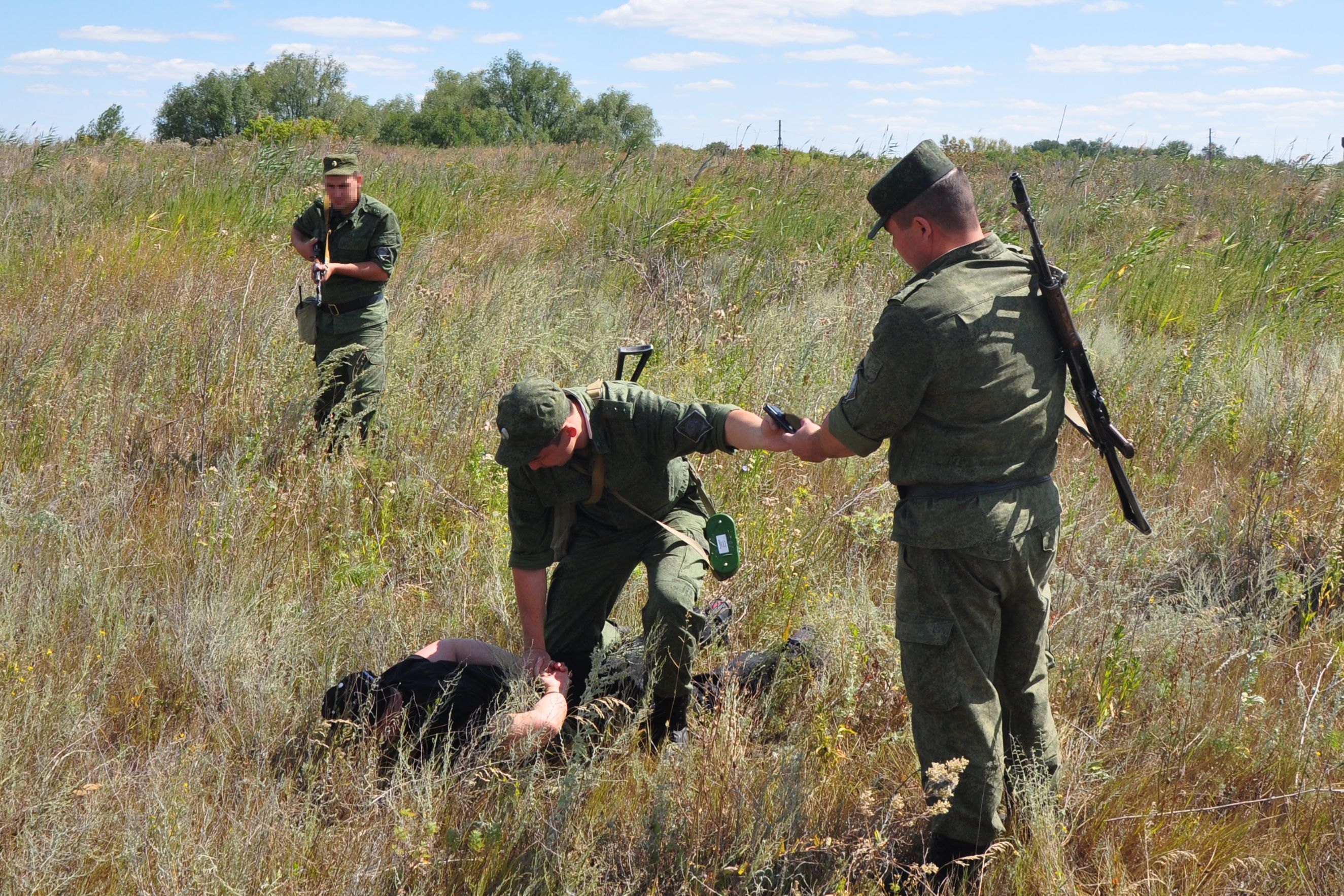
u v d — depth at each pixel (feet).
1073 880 8.69
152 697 10.90
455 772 9.52
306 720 10.66
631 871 8.80
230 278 27.86
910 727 10.78
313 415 18.02
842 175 42.60
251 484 15.79
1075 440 19.45
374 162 44.86
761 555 13.93
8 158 43.06
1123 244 36.32
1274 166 48.73
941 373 8.15
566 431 10.32
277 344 19.77
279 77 321.52
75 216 34.50
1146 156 49.73
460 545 14.64
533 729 9.87
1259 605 13.32
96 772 9.61
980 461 8.35
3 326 21.38
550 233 37.22
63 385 18.44
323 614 12.58
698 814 9.33
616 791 9.93
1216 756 10.64
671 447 10.65
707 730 10.40
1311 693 11.66
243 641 11.66
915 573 8.71
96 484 15.20
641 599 13.52
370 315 19.10
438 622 12.89
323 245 19.12
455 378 19.43
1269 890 8.87
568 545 11.58
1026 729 9.43
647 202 37.65
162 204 36.58
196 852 8.25
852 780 10.20
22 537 13.73
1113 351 24.75
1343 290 32.32
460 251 34.12
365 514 15.24
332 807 9.51
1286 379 21.89
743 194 40.34
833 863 9.05
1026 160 49.06
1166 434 19.10
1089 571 13.61
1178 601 14.03
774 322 23.31
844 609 12.46
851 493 15.64
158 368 19.31
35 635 11.53
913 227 8.68
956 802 8.84
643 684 10.91
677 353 21.58
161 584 13.32
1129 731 11.07
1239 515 16.19
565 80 278.05
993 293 8.34
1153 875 8.85
